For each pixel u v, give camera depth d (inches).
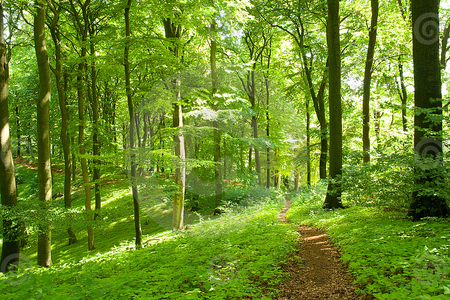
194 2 394.3
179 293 137.9
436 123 239.5
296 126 625.6
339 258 209.3
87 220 370.3
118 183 1035.9
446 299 103.7
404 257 156.9
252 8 600.4
